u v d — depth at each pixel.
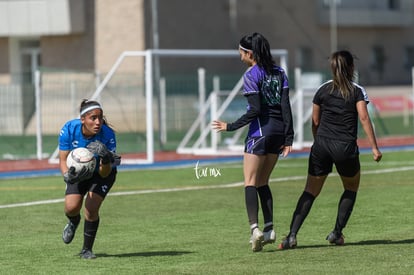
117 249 32.94
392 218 39.44
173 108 90.12
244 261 29.78
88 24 106.31
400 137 95.88
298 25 131.38
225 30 116.75
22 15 107.62
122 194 50.16
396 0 151.75
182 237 35.56
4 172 64.94
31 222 40.41
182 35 109.94
